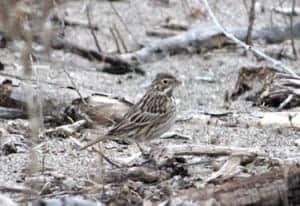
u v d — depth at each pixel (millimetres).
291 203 9531
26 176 10484
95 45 17500
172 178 10500
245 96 14539
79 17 19141
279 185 9398
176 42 17375
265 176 9531
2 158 11305
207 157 11164
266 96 14172
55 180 10297
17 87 13164
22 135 12203
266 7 19812
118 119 12875
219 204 9273
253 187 9375
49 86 13625
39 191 9977
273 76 14500
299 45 17859
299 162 10625
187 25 18891
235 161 10695
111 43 17844
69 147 11758
